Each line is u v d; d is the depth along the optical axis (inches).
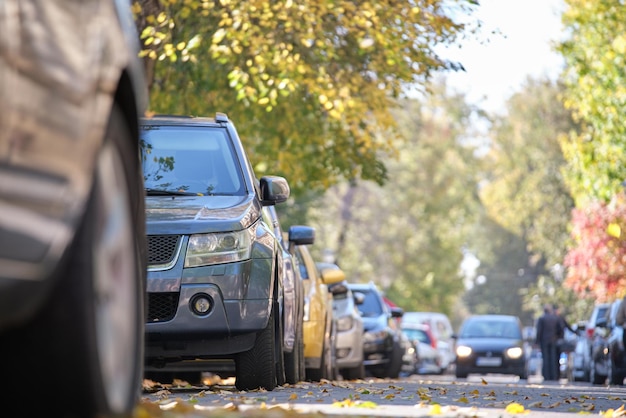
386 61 1562.5
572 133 2427.4
